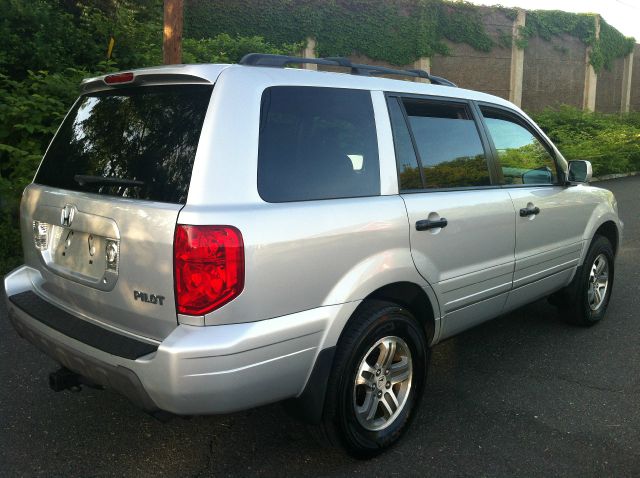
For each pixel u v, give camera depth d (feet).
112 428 11.25
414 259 10.55
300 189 9.11
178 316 8.07
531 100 89.20
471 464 10.18
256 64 10.05
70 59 32.63
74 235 9.72
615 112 100.17
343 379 9.48
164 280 8.12
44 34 31.83
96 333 9.11
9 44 30.60
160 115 9.10
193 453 10.48
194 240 7.87
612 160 57.88
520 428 11.37
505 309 13.60
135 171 8.95
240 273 8.07
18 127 24.61
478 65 82.17
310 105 9.65
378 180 10.32
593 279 16.69
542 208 13.93
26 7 31.55
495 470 10.00
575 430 11.31
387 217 10.06
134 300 8.55
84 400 12.30
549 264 14.52
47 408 11.93
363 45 70.85
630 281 21.71
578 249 15.62
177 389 7.86
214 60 43.45
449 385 13.26
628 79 104.37
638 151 61.11
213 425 11.43
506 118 13.89
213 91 8.64
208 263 7.88
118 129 9.70
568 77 93.56
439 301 11.30
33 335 9.96
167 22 28.73
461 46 80.28
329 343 9.20
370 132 10.44
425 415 11.89
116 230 8.68
